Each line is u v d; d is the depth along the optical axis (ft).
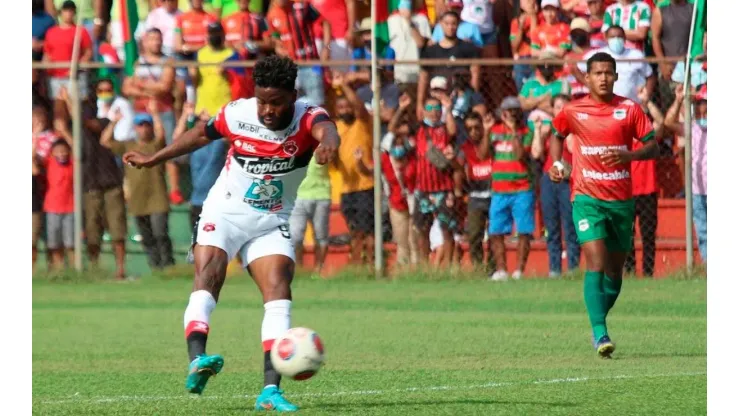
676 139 183.32
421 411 78.33
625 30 185.98
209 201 77.87
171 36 193.88
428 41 191.01
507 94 185.78
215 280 76.23
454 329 135.23
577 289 168.96
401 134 181.78
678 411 78.89
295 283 179.93
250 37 188.14
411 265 181.78
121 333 136.46
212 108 183.11
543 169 176.86
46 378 100.32
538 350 117.19
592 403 82.07
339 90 182.80
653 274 177.37
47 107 188.03
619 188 109.19
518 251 179.22
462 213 181.27
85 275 186.80
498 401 83.35
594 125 110.11
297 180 77.56
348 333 131.95
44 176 188.44
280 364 70.85
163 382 97.40
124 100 185.98
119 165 186.50
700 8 177.27
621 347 119.34
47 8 200.64
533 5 191.31
